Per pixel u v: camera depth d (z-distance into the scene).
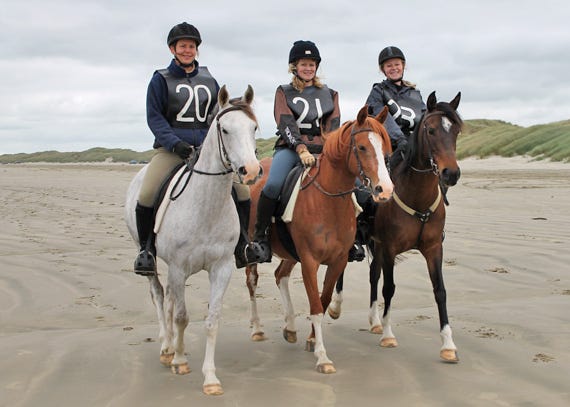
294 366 5.28
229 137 4.52
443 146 5.20
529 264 9.10
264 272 9.27
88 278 8.64
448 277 8.63
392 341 5.76
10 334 6.26
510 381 4.70
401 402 4.36
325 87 6.20
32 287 8.12
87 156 144.00
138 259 5.24
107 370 5.12
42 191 24.66
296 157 5.98
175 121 5.57
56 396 4.53
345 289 8.29
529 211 14.63
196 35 5.46
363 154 4.82
